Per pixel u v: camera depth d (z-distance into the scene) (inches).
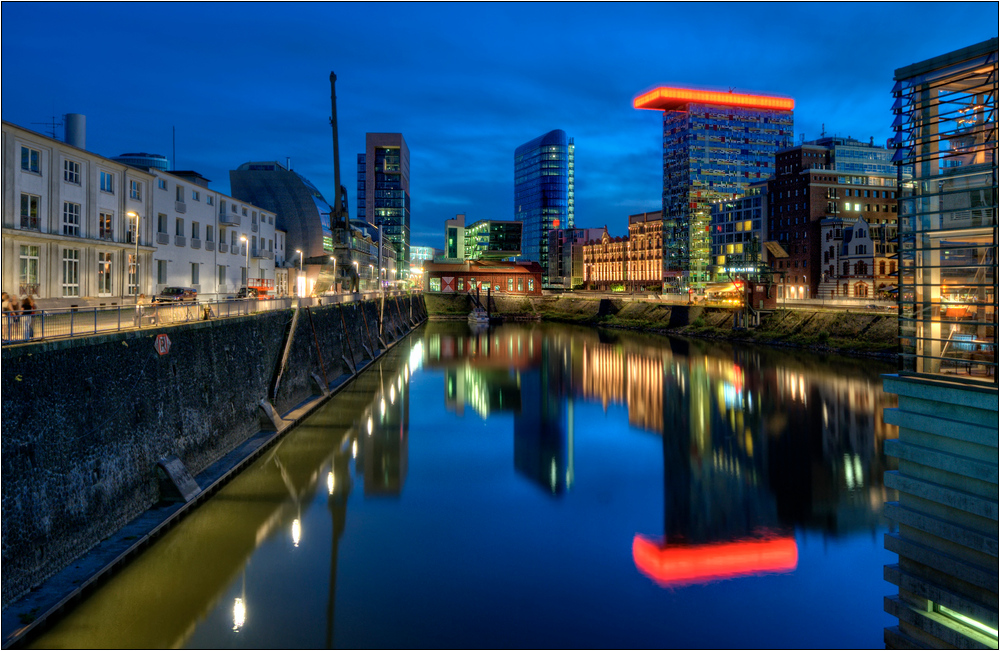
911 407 619.2
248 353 1455.5
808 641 711.7
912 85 621.6
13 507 680.4
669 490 1234.6
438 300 6181.1
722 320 3961.6
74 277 1808.6
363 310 3011.8
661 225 7116.1
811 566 896.3
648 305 4980.3
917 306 624.4
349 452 1449.3
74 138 2069.4
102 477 853.2
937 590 586.9
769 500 1173.7
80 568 768.9
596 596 811.4
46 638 671.1
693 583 849.5
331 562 887.7
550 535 1010.1
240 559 883.4
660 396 2182.6
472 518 1079.6
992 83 560.4
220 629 709.9
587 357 3189.0
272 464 1315.2
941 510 589.6
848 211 4694.9
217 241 2775.6
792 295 4744.1
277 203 4537.4
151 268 2177.7
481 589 828.0
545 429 1747.0
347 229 3351.4
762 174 6929.1
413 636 711.1
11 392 682.2
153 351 1008.2
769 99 6919.3
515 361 3065.9
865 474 1320.1
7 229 1526.8
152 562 860.0
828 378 2405.3
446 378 2566.4
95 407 842.2
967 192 582.6
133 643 676.1
